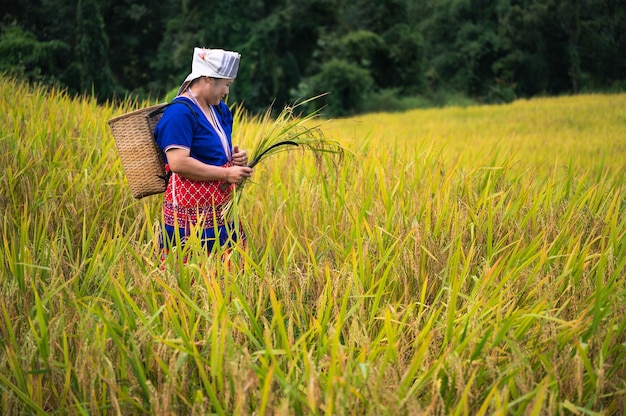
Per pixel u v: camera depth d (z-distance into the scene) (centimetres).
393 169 542
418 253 346
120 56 4666
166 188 396
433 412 240
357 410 241
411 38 5231
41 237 361
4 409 256
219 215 395
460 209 405
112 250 350
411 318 296
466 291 347
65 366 261
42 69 3666
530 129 2041
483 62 6016
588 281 328
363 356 259
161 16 4653
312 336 286
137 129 382
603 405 281
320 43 4747
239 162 399
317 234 427
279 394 257
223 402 252
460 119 2620
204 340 272
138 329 278
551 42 5609
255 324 283
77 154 567
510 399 268
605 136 1633
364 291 334
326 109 4444
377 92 5150
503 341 288
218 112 401
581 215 430
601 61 5616
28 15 4231
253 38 4209
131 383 261
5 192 468
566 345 289
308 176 527
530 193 488
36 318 288
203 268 313
